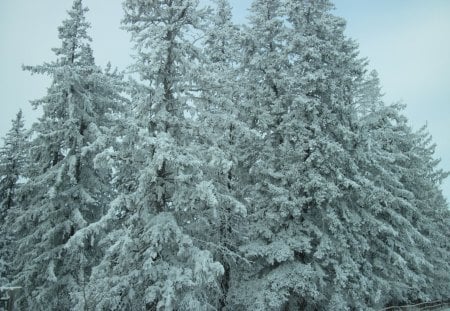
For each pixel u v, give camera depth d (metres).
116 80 21.20
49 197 17.75
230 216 18.41
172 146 13.23
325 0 22.56
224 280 19.59
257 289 18.64
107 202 20.84
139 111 14.71
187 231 15.36
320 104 20.61
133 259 13.73
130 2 15.52
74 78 19.27
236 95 21.78
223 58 22.75
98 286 13.17
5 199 26.17
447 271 33.16
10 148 27.03
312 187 18.81
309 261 19.78
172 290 12.27
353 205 21.89
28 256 19.70
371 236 24.17
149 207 14.85
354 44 23.02
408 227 25.50
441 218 35.38
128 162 14.66
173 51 15.48
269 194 19.89
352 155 21.88
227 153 17.50
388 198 21.94
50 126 20.33
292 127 19.92
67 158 19.59
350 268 19.23
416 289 27.28
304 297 19.20
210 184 13.48
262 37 21.94
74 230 19.14
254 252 18.12
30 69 19.17
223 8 23.84
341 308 18.17
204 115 16.05
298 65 20.50
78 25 21.42
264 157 20.73
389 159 24.69
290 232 19.06
